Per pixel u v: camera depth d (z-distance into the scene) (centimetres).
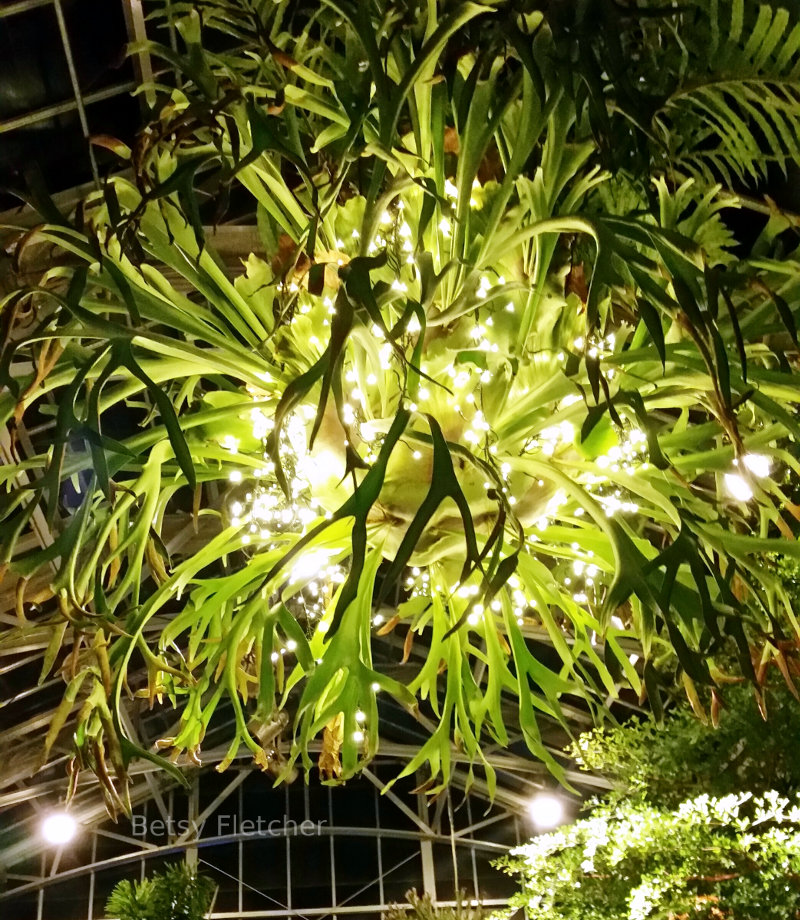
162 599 191
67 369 174
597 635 213
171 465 196
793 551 176
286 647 202
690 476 193
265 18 166
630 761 367
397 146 152
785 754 314
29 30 370
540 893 300
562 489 182
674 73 170
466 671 216
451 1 153
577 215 152
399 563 135
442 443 146
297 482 187
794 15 171
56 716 170
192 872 605
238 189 466
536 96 157
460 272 164
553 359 175
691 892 251
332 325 136
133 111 412
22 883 908
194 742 198
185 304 182
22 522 154
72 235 161
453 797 934
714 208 179
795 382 172
